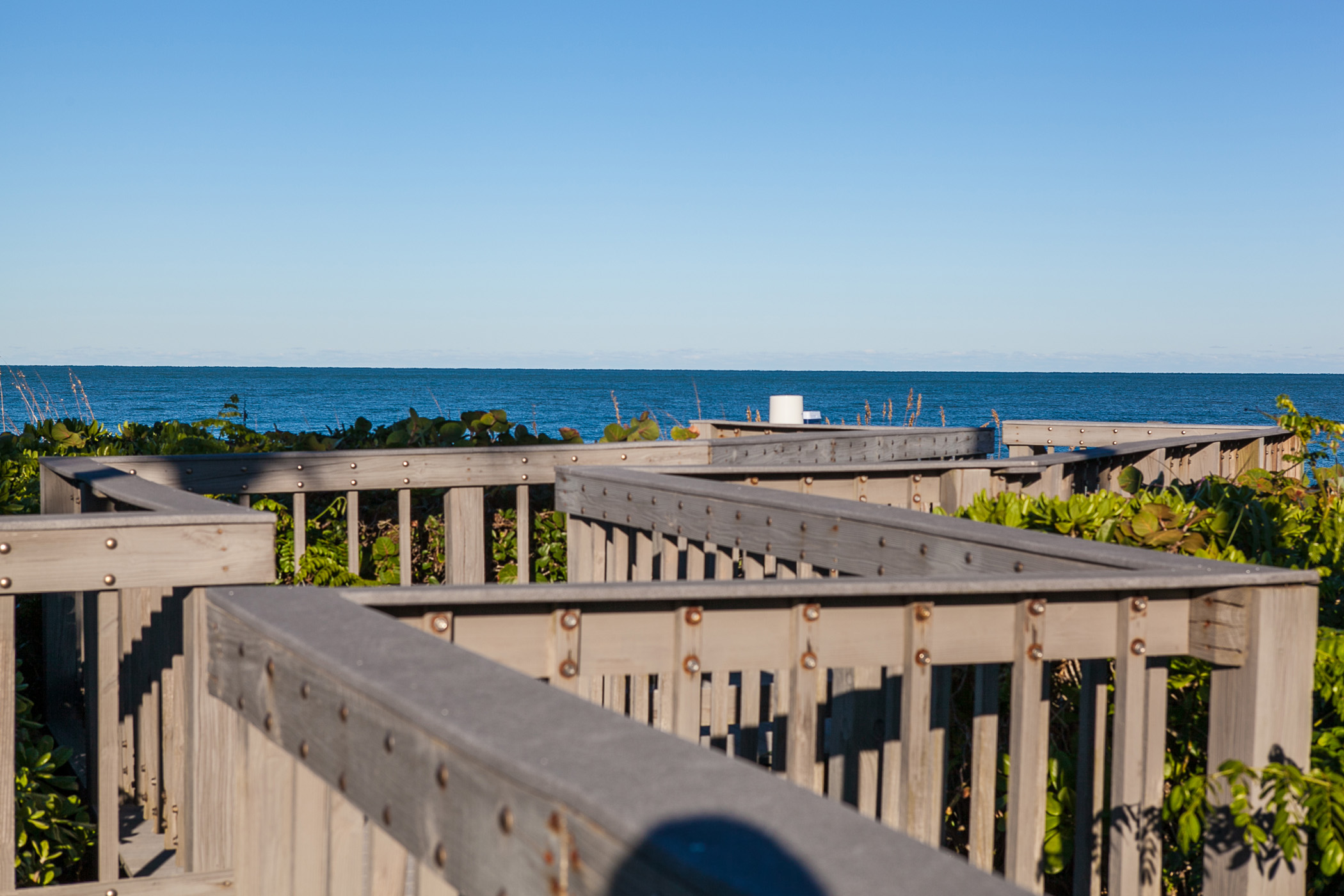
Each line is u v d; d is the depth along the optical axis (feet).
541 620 5.97
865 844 2.59
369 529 17.10
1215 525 11.43
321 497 16.62
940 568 7.97
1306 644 6.64
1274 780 6.48
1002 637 6.55
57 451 18.66
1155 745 7.11
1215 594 6.68
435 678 3.91
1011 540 7.48
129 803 11.18
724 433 28.12
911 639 6.34
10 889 8.23
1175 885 8.97
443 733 3.41
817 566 9.29
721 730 10.89
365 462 15.02
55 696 13.42
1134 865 7.01
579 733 3.33
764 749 11.36
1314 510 15.60
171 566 7.62
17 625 14.97
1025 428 28.94
